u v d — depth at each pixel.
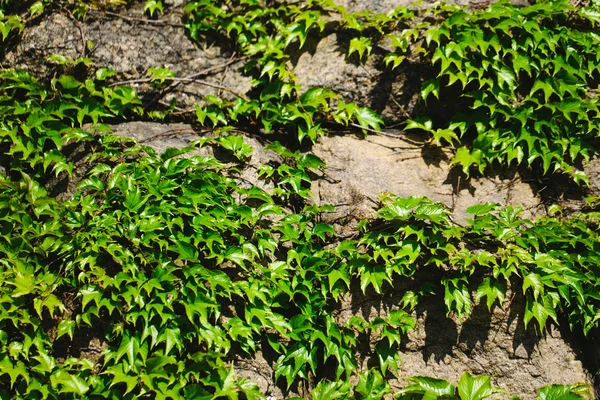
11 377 2.92
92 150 3.67
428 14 4.18
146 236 3.27
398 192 3.77
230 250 3.37
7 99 3.76
